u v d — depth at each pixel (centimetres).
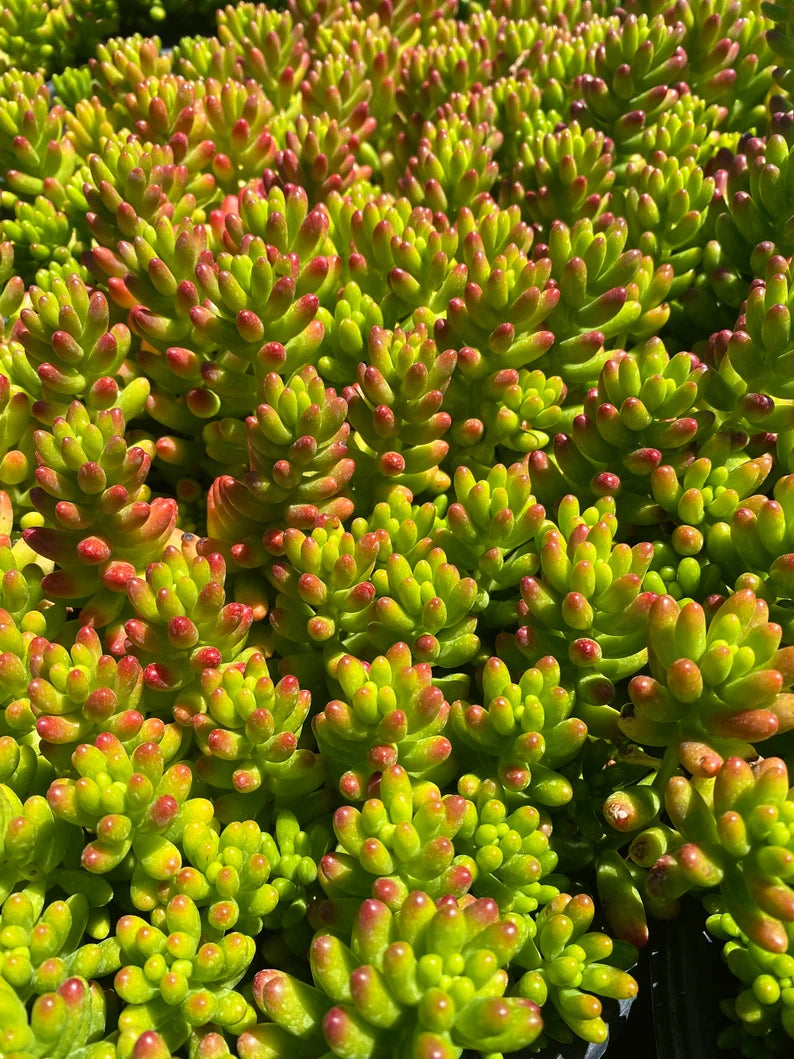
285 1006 19
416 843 19
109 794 20
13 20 48
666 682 21
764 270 29
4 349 30
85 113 38
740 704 20
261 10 41
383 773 20
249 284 27
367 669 22
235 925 21
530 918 21
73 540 25
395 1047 18
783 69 35
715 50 37
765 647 20
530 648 23
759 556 24
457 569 25
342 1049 17
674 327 33
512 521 24
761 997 20
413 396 26
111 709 21
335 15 45
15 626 23
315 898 23
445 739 22
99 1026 20
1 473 28
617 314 29
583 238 30
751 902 19
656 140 35
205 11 54
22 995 19
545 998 20
